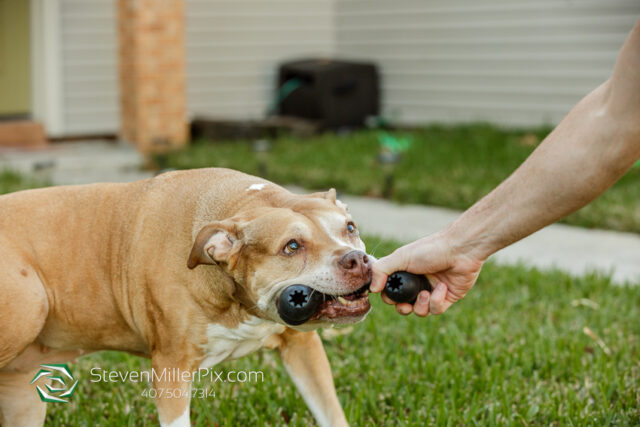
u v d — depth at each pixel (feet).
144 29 36.19
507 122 42.57
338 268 9.20
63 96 40.29
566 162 8.55
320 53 48.06
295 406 13.12
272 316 9.82
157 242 10.66
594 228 26.61
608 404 12.83
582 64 39.70
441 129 42.32
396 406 13.16
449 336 15.99
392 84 46.47
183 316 10.39
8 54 39.45
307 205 10.02
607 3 38.55
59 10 39.65
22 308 10.62
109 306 11.09
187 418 10.68
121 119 39.01
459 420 12.56
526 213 9.04
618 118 8.15
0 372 11.74
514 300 18.67
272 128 41.29
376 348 15.51
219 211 10.51
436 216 28.04
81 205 11.31
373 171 32.91
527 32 41.39
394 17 45.85
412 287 9.77
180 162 34.65
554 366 14.48
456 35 43.83
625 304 18.28
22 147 38.22
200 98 44.45
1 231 10.92
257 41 45.68
